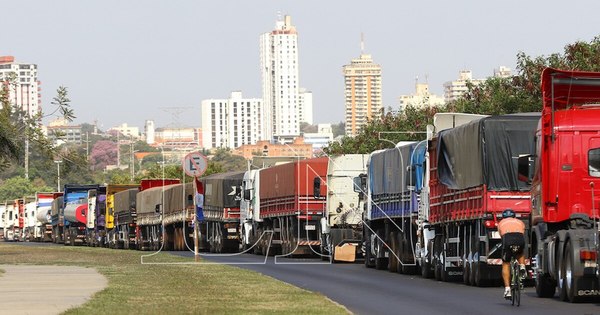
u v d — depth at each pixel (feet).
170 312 141.28
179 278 221.46
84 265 286.05
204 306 152.05
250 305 154.61
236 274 237.45
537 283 175.83
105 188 552.41
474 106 408.67
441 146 222.28
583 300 164.76
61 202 631.15
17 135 368.48
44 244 630.33
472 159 202.18
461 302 165.68
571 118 172.45
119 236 521.65
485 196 194.70
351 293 186.80
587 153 171.83
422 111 501.97
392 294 183.83
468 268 206.80
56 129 376.68
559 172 171.94
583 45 337.31
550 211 172.35
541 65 354.74
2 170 375.25
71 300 162.91
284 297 169.78
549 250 169.78
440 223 222.69
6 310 145.07
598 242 157.38
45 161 381.40
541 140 174.50
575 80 172.04
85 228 583.17
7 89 366.84
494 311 149.48
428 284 211.61
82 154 381.81
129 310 144.25
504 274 160.35
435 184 227.20
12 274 238.07
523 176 181.47
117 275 233.35
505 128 196.85
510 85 379.76
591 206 171.53
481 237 197.57
